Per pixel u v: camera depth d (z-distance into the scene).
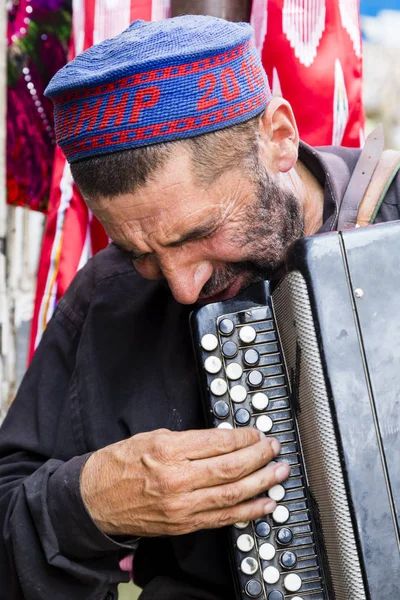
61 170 2.25
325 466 1.55
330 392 1.53
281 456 1.66
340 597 1.57
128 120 1.57
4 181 2.36
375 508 1.52
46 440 2.03
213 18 1.76
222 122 1.61
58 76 1.64
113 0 2.21
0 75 2.31
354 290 1.54
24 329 2.59
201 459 1.62
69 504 1.75
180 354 1.92
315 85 2.20
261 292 1.70
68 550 1.80
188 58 1.58
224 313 1.70
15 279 2.54
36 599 1.83
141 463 1.65
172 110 1.57
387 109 4.25
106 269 2.09
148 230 1.62
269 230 1.70
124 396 1.95
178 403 1.90
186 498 1.61
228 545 1.70
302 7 2.19
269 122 1.71
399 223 1.57
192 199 1.59
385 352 1.53
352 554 1.53
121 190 1.59
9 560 1.87
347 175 1.91
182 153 1.58
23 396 2.10
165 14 2.20
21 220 2.54
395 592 1.51
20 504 1.84
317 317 1.54
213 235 1.64
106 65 1.60
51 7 2.41
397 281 1.54
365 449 1.52
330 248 1.56
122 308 2.02
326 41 2.21
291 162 1.75
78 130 1.61
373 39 4.20
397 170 1.90
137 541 1.78
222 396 1.68
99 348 2.00
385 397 1.52
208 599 1.90
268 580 1.65
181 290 1.67
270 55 2.20
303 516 1.66
